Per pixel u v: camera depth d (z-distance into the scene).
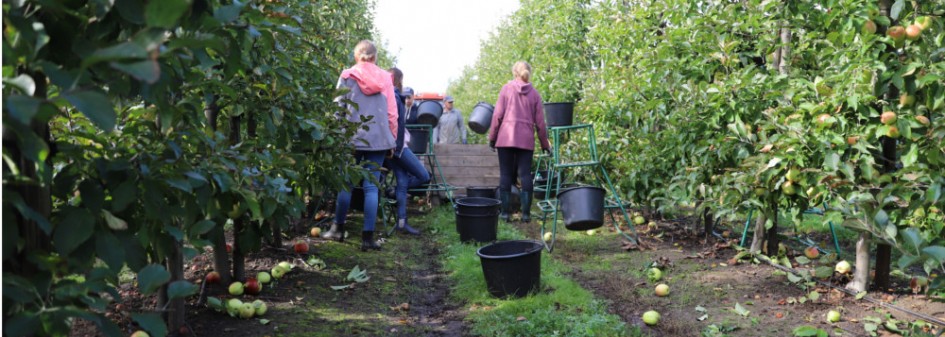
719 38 4.80
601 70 8.01
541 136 6.86
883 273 3.96
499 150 7.05
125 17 1.35
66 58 1.46
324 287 4.17
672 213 7.21
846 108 3.65
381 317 3.67
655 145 6.21
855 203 3.44
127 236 1.78
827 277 4.24
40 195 1.62
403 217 6.56
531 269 4.06
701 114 4.98
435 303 4.11
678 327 3.48
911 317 3.43
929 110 3.50
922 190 3.17
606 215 7.59
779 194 4.25
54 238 1.55
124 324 2.95
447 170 9.27
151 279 1.57
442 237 6.40
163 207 1.90
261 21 2.05
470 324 3.62
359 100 5.23
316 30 4.80
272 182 2.78
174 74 1.80
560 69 9.95
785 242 5.93
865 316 3.51
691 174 5.04
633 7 6.67
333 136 4.12
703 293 4.14
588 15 9.56
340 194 5.55
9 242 1.36
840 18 3.79
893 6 3.43
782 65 4.73
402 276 4.73
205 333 3.08
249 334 3.12
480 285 4.35
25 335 1.34
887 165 3.79
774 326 3.43
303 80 4.16
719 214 4.52
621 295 4.21
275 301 3.73
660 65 5.42
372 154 5.32
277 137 3.76
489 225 5.95
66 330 1.45
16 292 1.34
